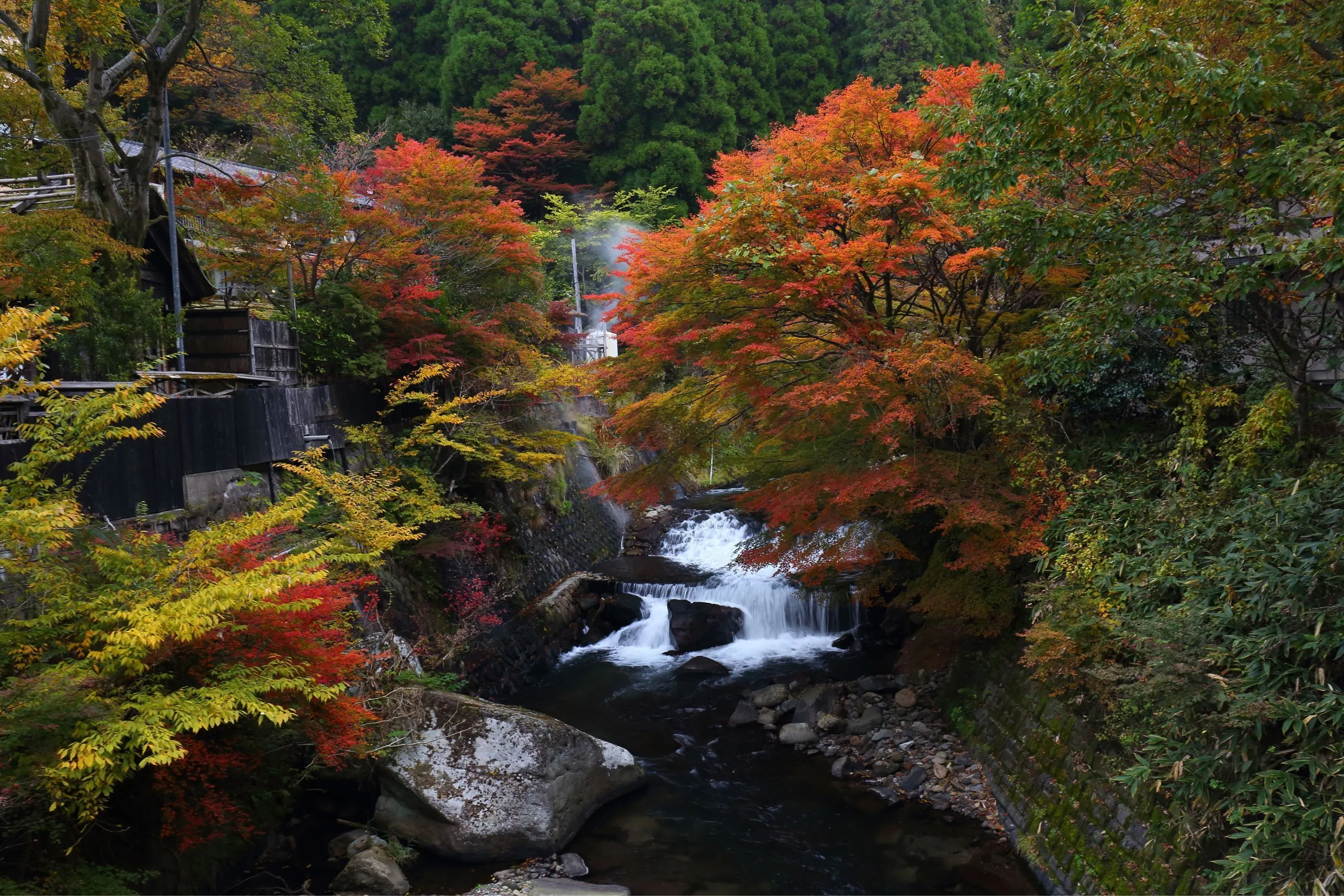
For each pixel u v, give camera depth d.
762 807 8.43
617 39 28.16
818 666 12.35
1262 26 6.50
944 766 8.77
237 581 5.27
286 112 11.83
